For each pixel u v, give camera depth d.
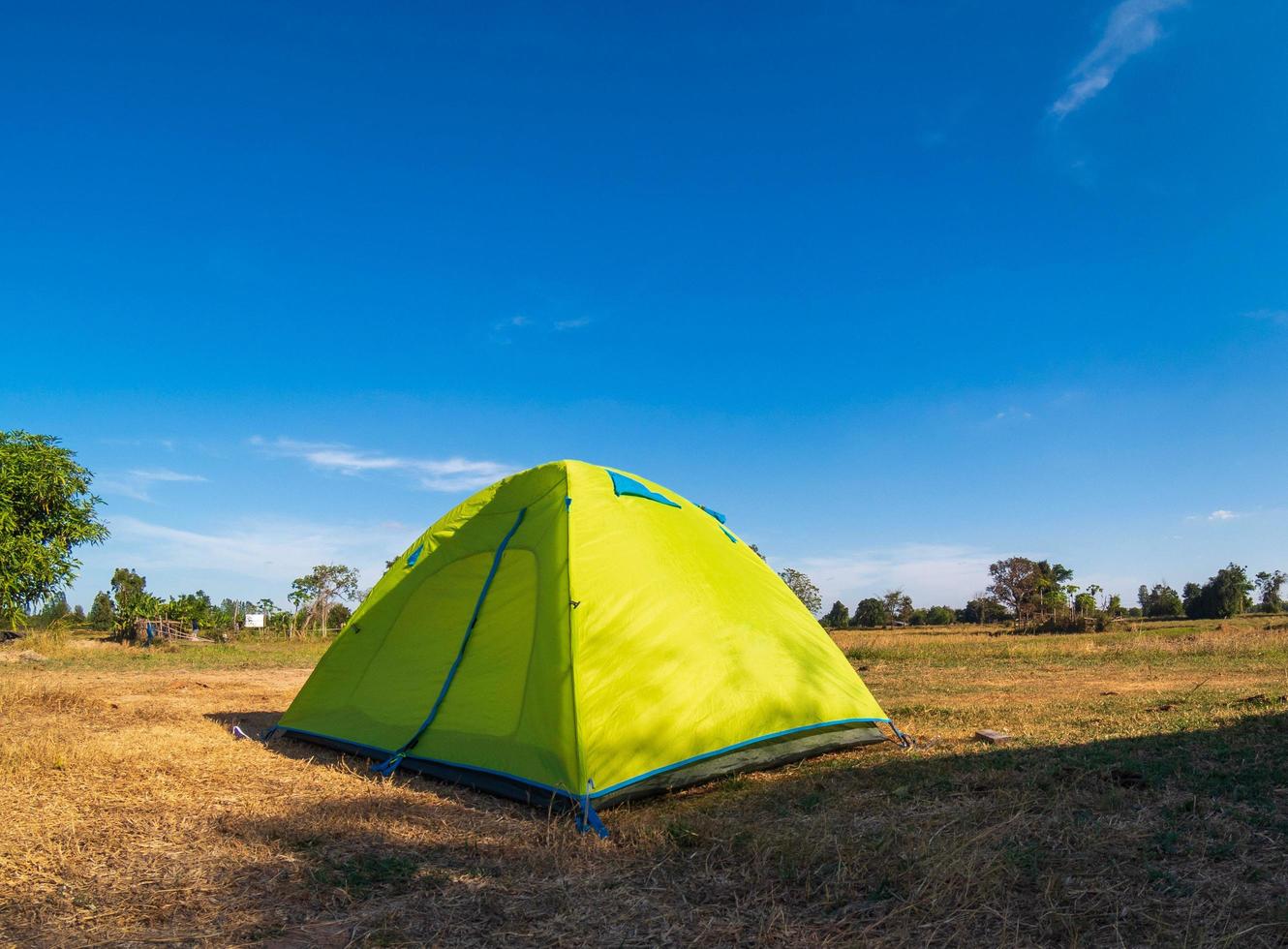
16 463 27.05
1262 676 12.28
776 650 7.12
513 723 6.27
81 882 4.16
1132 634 29.30
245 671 17.22
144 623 28.80
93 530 28.78
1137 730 7.41
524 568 7.00
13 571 25.94
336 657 8.48
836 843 4.43
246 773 6.70
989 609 66.69
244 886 4.12
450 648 7.23
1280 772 5.55
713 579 7.21
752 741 6.38
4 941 3.49
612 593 6.44
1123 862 4.05
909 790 5.69
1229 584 64.38
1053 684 12.29
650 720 5.97
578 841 4.85
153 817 5.29
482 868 4.40
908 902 3.67
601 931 3.59
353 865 4.40
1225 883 3.77
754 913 3.72
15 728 8.59
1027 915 3.53
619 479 7.45
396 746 6.96
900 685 12.62
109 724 9.02
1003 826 4.59
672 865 4.37
